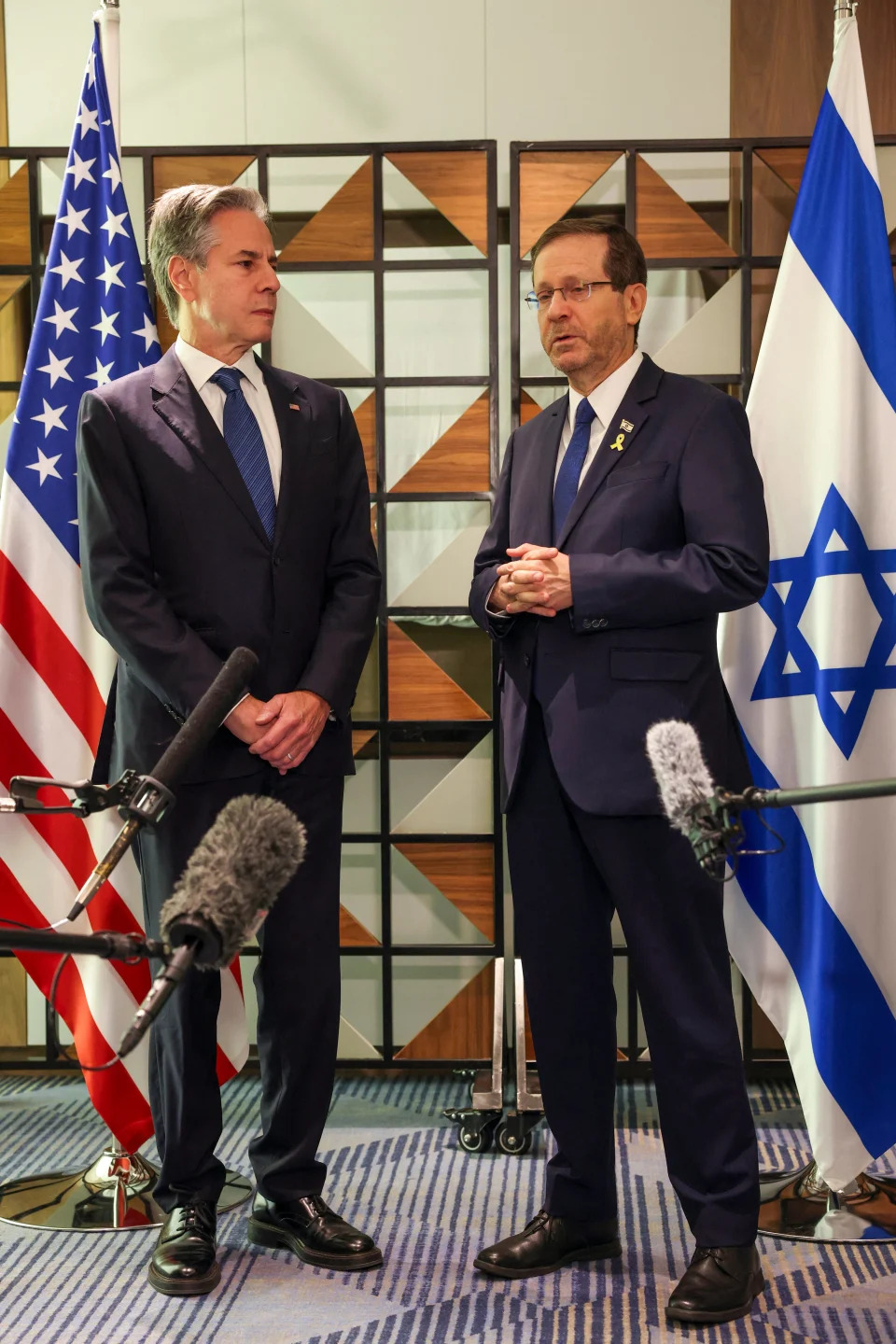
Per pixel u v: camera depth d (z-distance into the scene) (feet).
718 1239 6.80
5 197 10.21
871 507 8.25
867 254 8.38
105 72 9.13
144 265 10.22
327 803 7.63
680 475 7.14
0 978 11.10
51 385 8.84
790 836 8.40
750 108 10.75
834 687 8.13
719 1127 6.89
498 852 10.23
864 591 8.21
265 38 10.89
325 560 7.89
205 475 7.38
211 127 10.95
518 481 7.83
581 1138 7.36
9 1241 7.80
